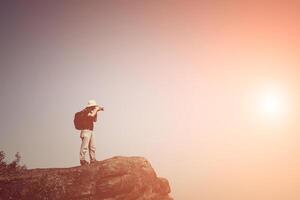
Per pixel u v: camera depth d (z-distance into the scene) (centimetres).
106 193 1271
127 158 1510
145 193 1450
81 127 1520
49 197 1210
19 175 1271
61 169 1376
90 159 1505
